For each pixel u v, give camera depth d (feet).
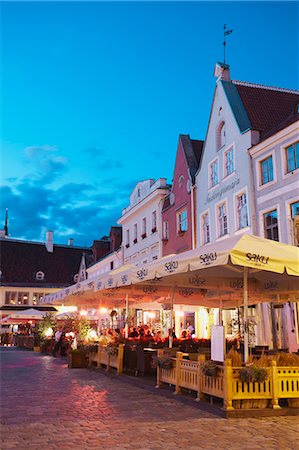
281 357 31.86
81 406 33.19
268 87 84.64
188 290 59.36
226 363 30.09
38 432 25.35
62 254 248.93
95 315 101.86
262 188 68.18
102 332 84.28
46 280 234.58
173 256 41.91
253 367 30.14
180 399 35.12
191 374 34.96
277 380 30.71
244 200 73.00
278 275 43.21
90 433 25.09
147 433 25.07
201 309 79.25
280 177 64.80
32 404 34.12
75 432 25.34
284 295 50.98
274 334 63.98
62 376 53.31
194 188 89.81
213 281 47.65
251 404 30.35
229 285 47.73
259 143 68.59
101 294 68.28
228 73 84.17
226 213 77.61
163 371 40.16
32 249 245.04
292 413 29.96
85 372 58.08
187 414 30.22
